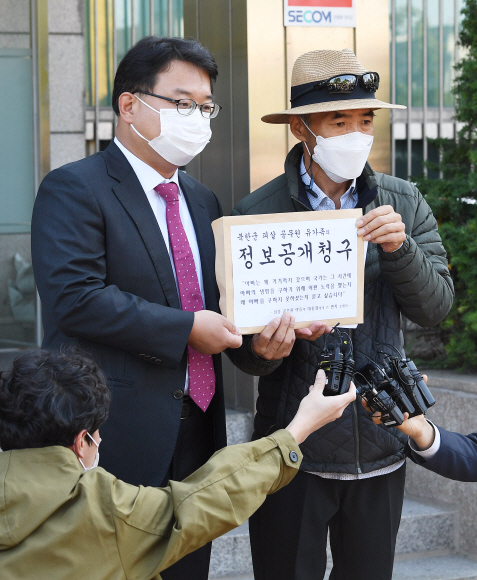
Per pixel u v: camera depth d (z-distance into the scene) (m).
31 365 1.82
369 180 2.54
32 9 4.90
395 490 2.60
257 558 2.67
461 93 4.47
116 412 2.26
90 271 2.22
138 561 1.76
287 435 1.97
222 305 2.28
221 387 2.51
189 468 2.46
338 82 2.44
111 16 5.42
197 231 2.51
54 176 2.31
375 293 2.57
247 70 4.04
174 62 2.29
